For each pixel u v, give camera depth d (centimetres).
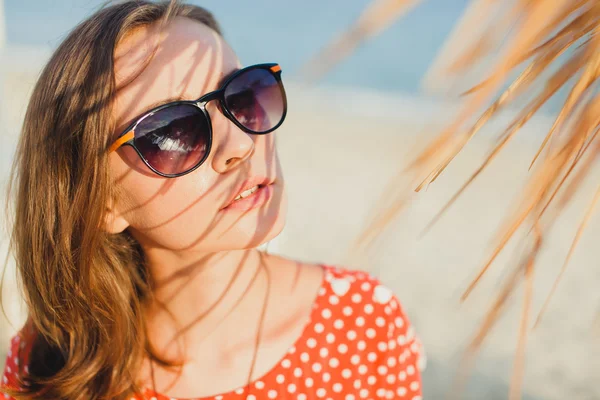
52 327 124
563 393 343
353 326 124
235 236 101
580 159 43
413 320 418
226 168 98
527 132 820
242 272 118
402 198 44
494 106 42
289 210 633
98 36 99
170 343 119
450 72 36
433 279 478
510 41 36
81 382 118
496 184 689
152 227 103
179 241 103
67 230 108
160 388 119
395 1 32
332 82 1680
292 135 990
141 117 95
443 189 684
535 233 43
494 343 396
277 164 105
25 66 1138
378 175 762
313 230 575
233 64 104
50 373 129
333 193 688
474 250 527
